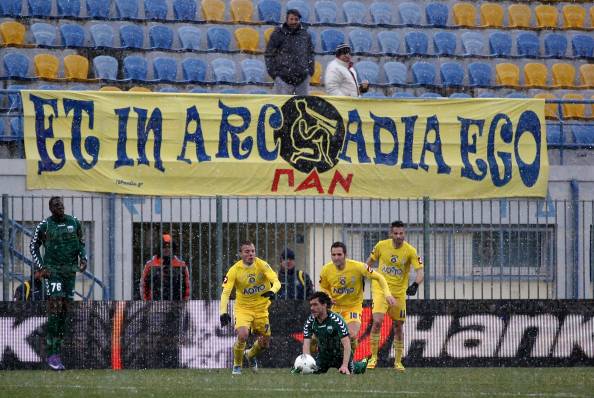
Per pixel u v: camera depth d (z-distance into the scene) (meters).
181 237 54.53
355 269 48.66
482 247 56.97
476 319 54.12
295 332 52.81
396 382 40.88
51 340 49.66
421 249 58.66
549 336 54.56
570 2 93.75
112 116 55.91
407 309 53.56
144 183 56.00
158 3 85.69
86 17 82.31
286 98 57.25
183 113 56.50
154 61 79.81
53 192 57.50
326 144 57.38
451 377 44.56
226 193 56.53
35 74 77.62
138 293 57.75
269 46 63.09
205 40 83.94
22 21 81.31
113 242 55.75
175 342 52.25
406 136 58.06
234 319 52.62
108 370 50.53
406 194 57.94
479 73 84.69
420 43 86.44
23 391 36.91
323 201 55.69
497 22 91.12
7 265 52.25
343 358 45.03
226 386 38.88
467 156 58.50
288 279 54.66
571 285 59.75
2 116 61.81
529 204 58.09
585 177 63.47
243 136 56.91
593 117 81.06
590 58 88.81
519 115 58.97
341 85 62.19
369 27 87.00
